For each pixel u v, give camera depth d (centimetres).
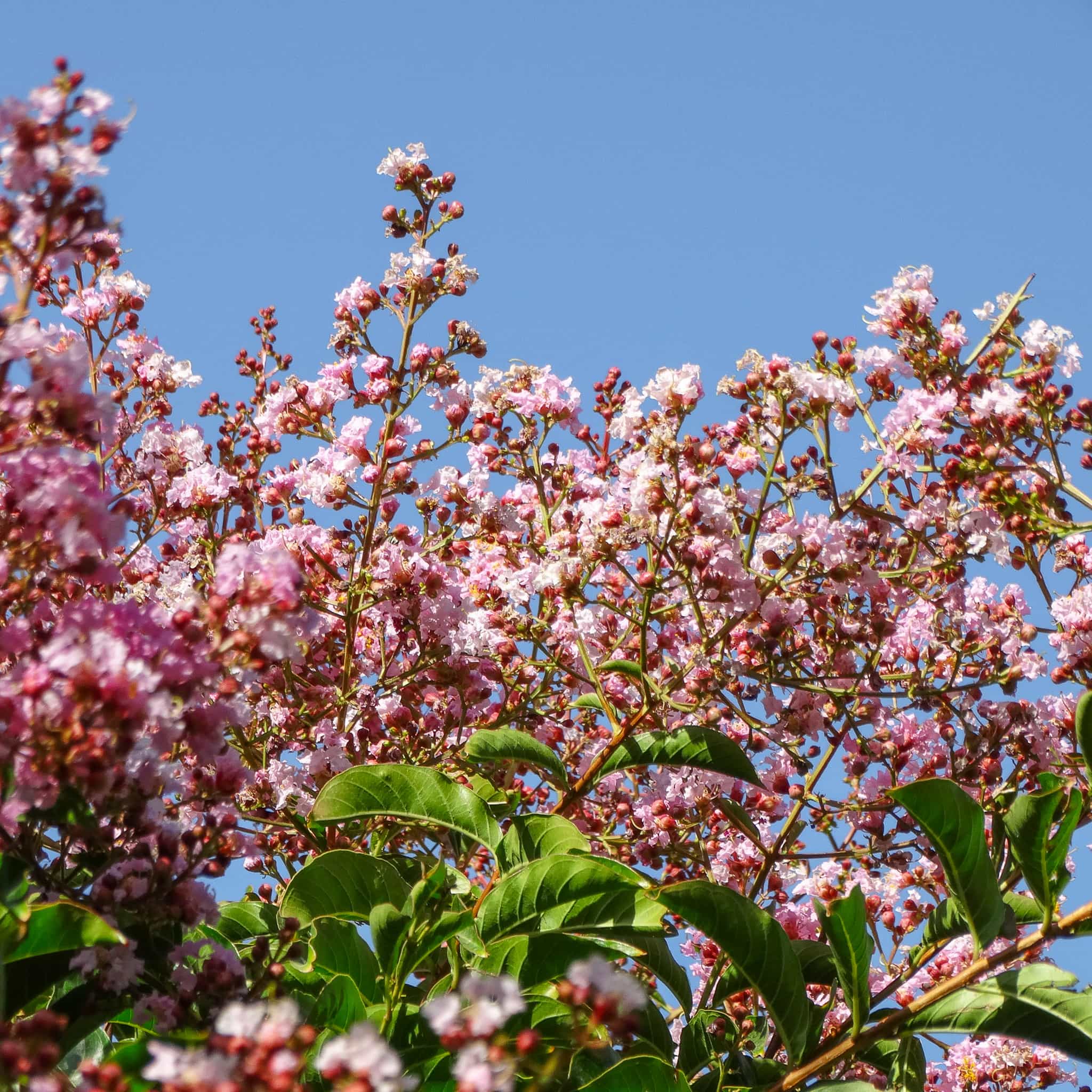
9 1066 244
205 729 307
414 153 628
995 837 507
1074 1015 389
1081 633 543
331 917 423
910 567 552
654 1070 380
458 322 621
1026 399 565
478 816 470
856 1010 412
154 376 639
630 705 599
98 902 316
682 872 611
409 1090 236
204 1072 223
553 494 669
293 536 604
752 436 550
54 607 350
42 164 285
